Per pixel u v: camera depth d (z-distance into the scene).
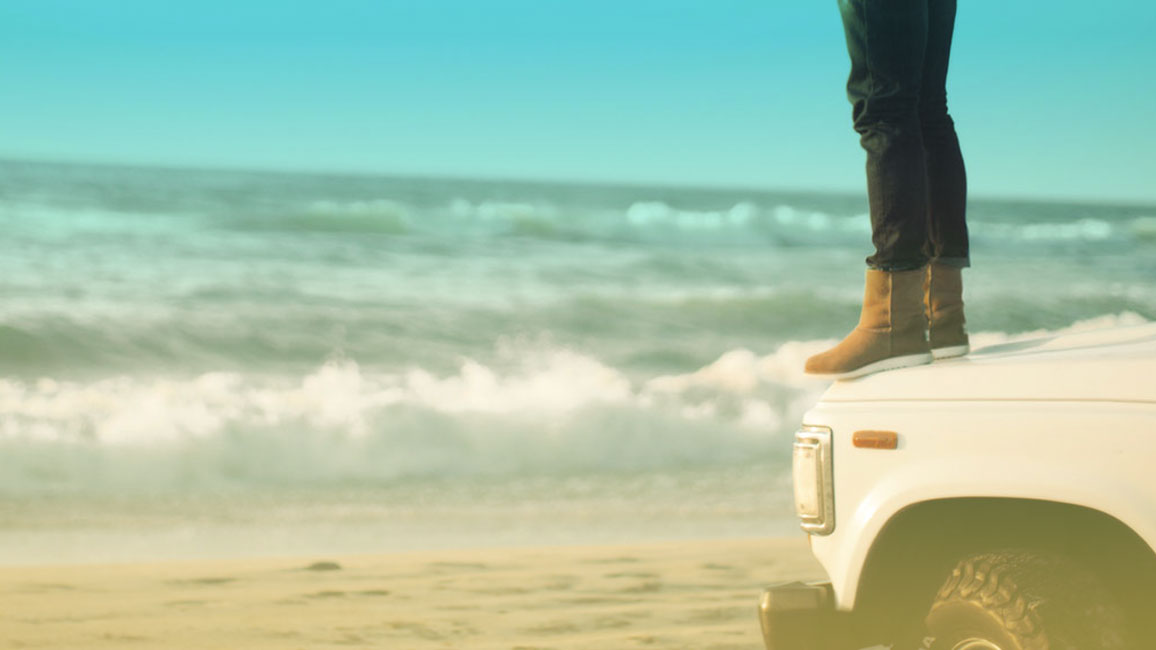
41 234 27.20
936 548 2.63
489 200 56.12
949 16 2.98
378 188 61.22
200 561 6.54
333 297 20.06
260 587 5.85
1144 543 2.41
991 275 28.91
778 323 20.34
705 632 5.05
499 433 10.50
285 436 10.02
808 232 40.31
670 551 6.93
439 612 5.37
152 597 5.60
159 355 15.09
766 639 2.72
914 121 2.71
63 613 5.25
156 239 27.61
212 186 51.56
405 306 19.45
